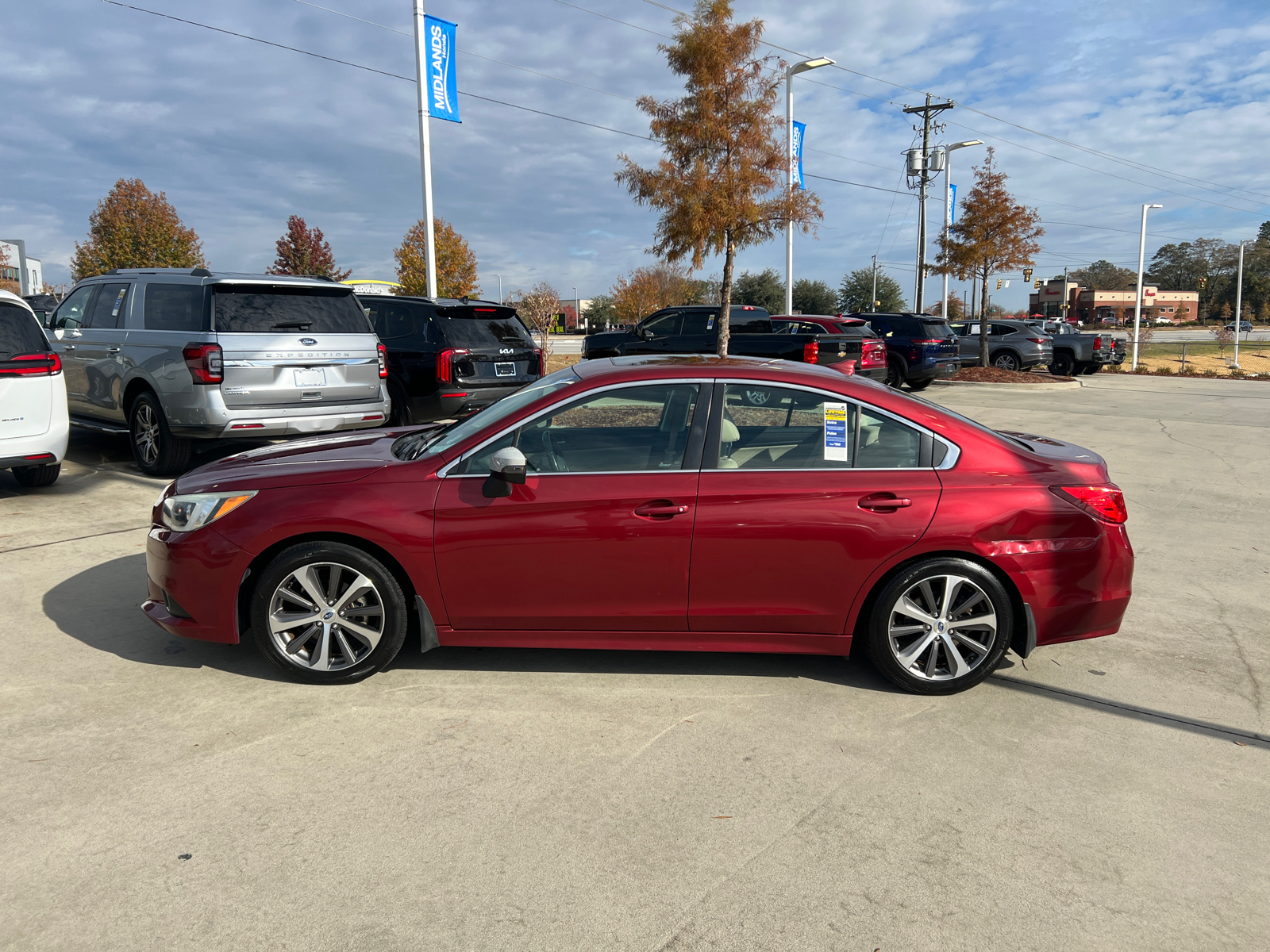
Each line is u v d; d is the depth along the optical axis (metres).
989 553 3.73
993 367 25.78
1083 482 3.85
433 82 14.88
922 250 34.41
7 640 4.23
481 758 3.24
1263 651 4.53
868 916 2.42
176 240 32.59
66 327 8.86
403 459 3.97
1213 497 8.65
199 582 3.72
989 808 2.99
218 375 7.22
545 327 38.06
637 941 2.29
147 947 2.22
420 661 4.14
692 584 3.75
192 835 2.71
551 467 3.79
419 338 9.55
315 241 35.59
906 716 3.68
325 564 3.72
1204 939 2.37
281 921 2.33
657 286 52.41
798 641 3.85
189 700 3.65
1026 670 4.22
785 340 14.96
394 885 2.50
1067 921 2.42
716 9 13.84
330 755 3.23
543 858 2.63
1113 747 3.46
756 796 3.03
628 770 3.17
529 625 3.81
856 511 3.71
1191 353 54.22
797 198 14.76
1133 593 5.51
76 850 2.62
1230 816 2.97
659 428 3.82
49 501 7.07
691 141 14.26
